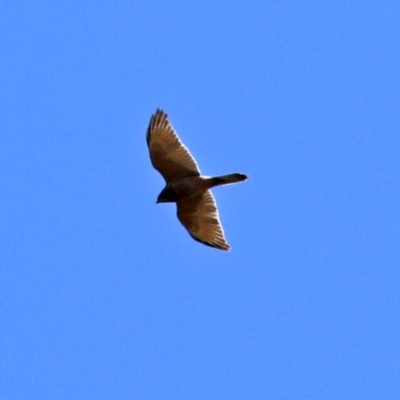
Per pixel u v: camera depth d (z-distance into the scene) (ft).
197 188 231.30
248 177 229.86
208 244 235.20
